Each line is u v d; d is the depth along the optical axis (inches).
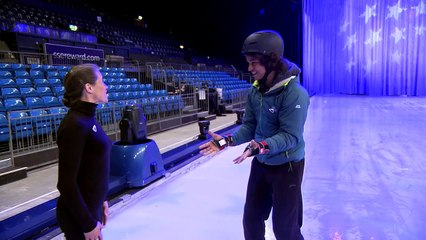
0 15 430.9
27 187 145.1
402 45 544.1
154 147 143.3
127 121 139.3
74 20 569.3
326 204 115.5
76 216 51.1
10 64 285.9
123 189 131.5
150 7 856.9
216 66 707.4
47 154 183.9
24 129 194.5
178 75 475.5
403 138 217.0
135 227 104.3
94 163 54.5
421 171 148.7
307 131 251.6
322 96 568.4
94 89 54.6
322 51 612.4
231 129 269.9
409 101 454.3
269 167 65.8
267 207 70.4
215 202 121.6
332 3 592.7
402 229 95.8
